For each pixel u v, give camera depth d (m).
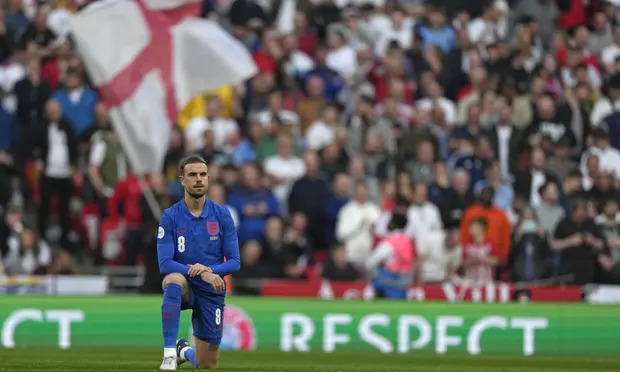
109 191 76.62
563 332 62.88
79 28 66.25
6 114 78.44
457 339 62.44
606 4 98.94
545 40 97.69
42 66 82.31
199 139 78.75
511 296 65.81
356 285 65.94
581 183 79.88
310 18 94.62
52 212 77.25
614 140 88.25
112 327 61.22
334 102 85.81
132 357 51.59
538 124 86.44
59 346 60.69
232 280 67.88
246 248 69.06
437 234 69.50
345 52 89.94
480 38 96.25
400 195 71.19
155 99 67.06
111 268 70.62
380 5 96.06
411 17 95.69
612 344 62.94
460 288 66.00
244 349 61.28
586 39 96.75
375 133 80.50
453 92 90.75
